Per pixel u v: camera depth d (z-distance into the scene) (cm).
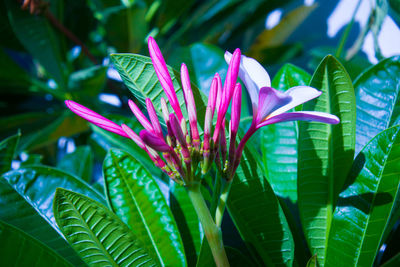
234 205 60
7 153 68
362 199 58
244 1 129
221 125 55
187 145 55
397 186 58
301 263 63
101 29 147
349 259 58
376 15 80
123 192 62
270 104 54
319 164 61
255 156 63
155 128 55
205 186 64
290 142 66
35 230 60
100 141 89
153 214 62
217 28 130
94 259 58
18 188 62
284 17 125
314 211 61
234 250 62
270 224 60
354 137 60
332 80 59
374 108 63
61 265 59
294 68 66
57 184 63
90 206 56
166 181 69
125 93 126
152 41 57
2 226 58
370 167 59
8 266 58
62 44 117
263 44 133
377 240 58
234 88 55
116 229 57
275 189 66
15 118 112
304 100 54
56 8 114
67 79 107
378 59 79
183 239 63
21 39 103
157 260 60
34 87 127
